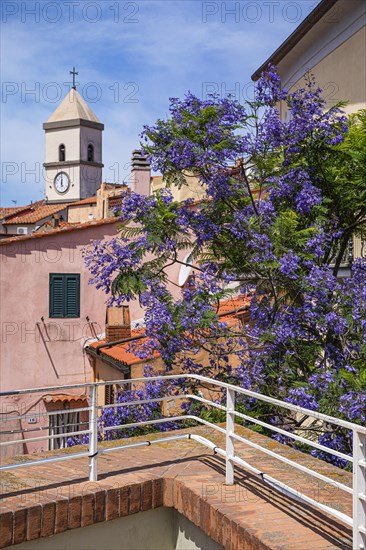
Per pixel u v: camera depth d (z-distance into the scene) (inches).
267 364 365.1
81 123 3191.4
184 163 374.6
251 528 170.4
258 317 391.9
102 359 668.1
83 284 780.0
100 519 194.5
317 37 583.2
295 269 349.7
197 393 398.0
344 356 342.0
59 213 2522.1
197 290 390.9
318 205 373.1
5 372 757.3
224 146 374.6
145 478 208.7
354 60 528.1
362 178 383.6
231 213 393.4
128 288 388.2
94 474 206.8
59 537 189.2
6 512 177.5
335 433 330.6
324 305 349.1
